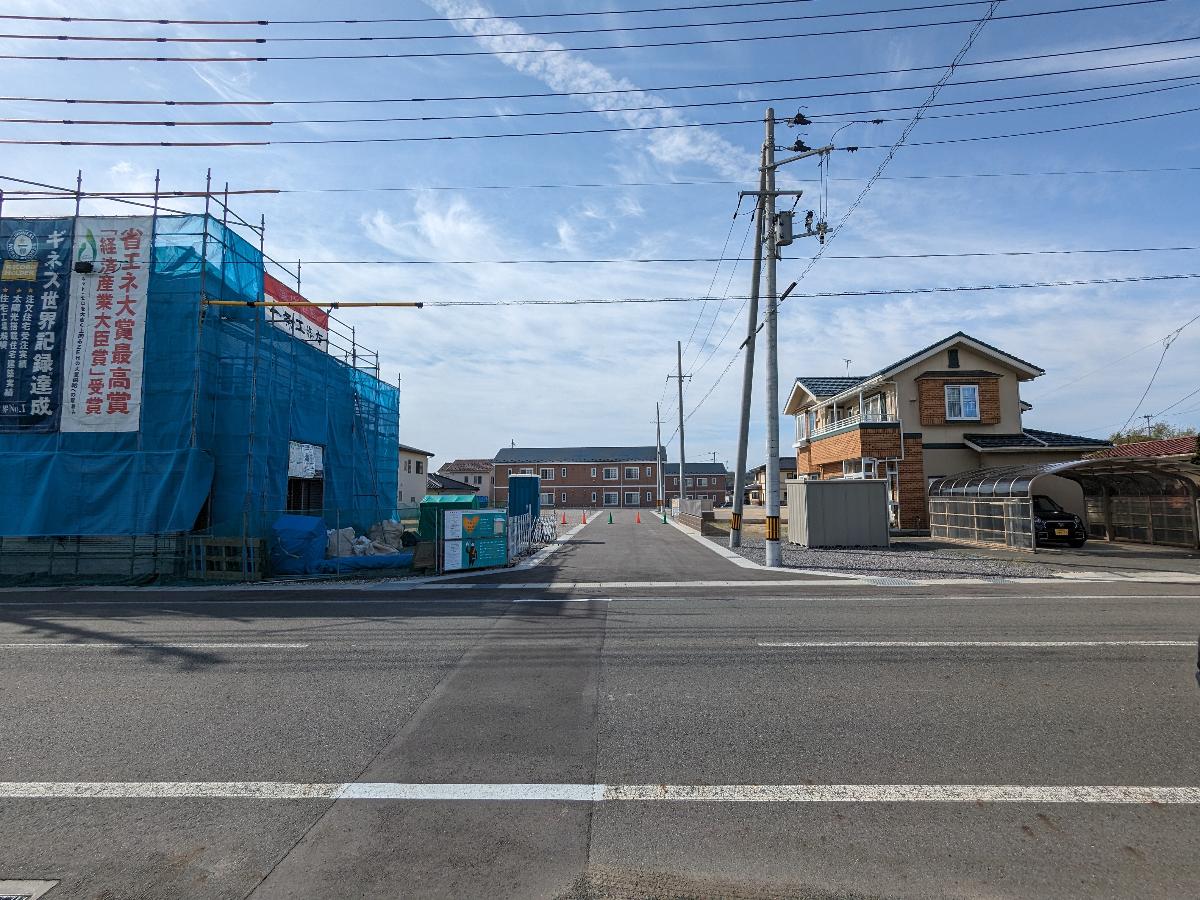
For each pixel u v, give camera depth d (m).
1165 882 3.06
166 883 3.09
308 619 9.68
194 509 15.10
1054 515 20.95
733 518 21.62
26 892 3.02
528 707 5.55
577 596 11.81
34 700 5.81
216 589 13.52
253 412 15.88
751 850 3.36
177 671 6.73
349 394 23.58
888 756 4.50
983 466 26.16
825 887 3.04
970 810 3.76
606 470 88.19
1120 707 5.41
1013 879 3.09
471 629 8.77
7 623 9.56
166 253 16.20
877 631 8.38
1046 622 8.91
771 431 16.58
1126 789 3.99
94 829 3.61
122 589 13.66
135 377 15.64
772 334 16.95
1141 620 9.05
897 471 25.89
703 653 7.30
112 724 5.20
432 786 4.11
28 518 14.71
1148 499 21.50
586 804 3.86
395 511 27.53
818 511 20.80
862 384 28.23
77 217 16.00
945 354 26.89
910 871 3.17
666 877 3.13
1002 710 5.36
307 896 2.99
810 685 6.07
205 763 4.47
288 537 15.70
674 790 4.03
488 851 3.36
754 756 4.52
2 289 15.73
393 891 3.02
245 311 17.83
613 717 5.29
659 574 15.02
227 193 15.38
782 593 11.93
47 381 15.58
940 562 16.56
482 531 16.19
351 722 5.22
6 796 4.00
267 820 3.70
